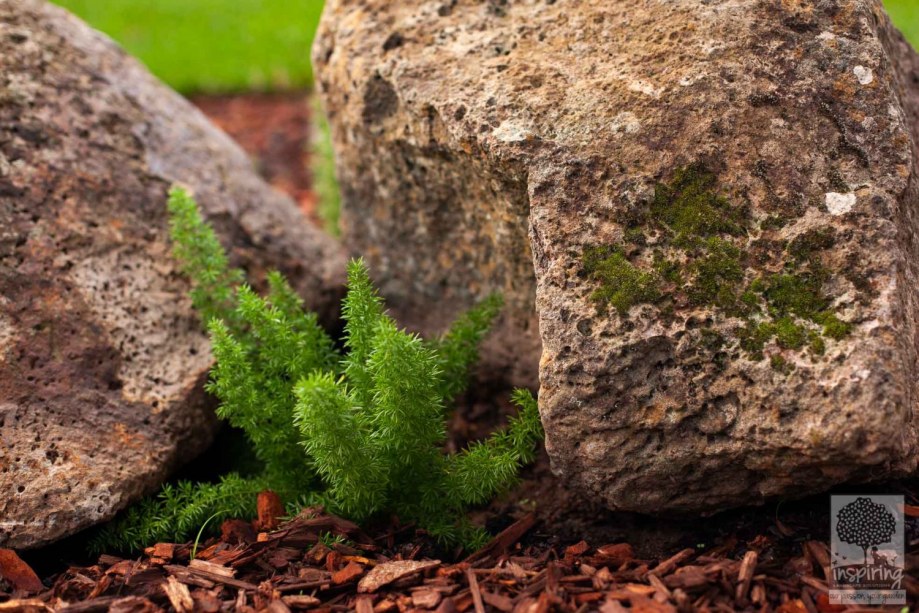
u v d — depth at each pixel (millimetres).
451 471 1591
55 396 1632
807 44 1540
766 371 1434
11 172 1722
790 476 1448
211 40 3885
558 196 1528
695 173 1507
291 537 1562
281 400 1643
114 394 1666
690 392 1459
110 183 1796
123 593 1512
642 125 1529
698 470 1475
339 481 1543
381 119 1746
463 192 1721
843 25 1550
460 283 1832
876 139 1503
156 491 1659
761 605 1430
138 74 1964
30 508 1560
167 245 1798
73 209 1747
